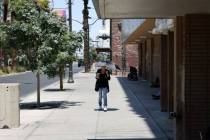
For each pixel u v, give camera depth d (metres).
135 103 23.55
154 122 16.61
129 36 40.50
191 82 10.86
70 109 21.03
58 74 22.59
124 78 50.97
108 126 15.70
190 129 10.84
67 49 22.31
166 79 19.89
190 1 9.34
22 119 17.73
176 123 11.49
